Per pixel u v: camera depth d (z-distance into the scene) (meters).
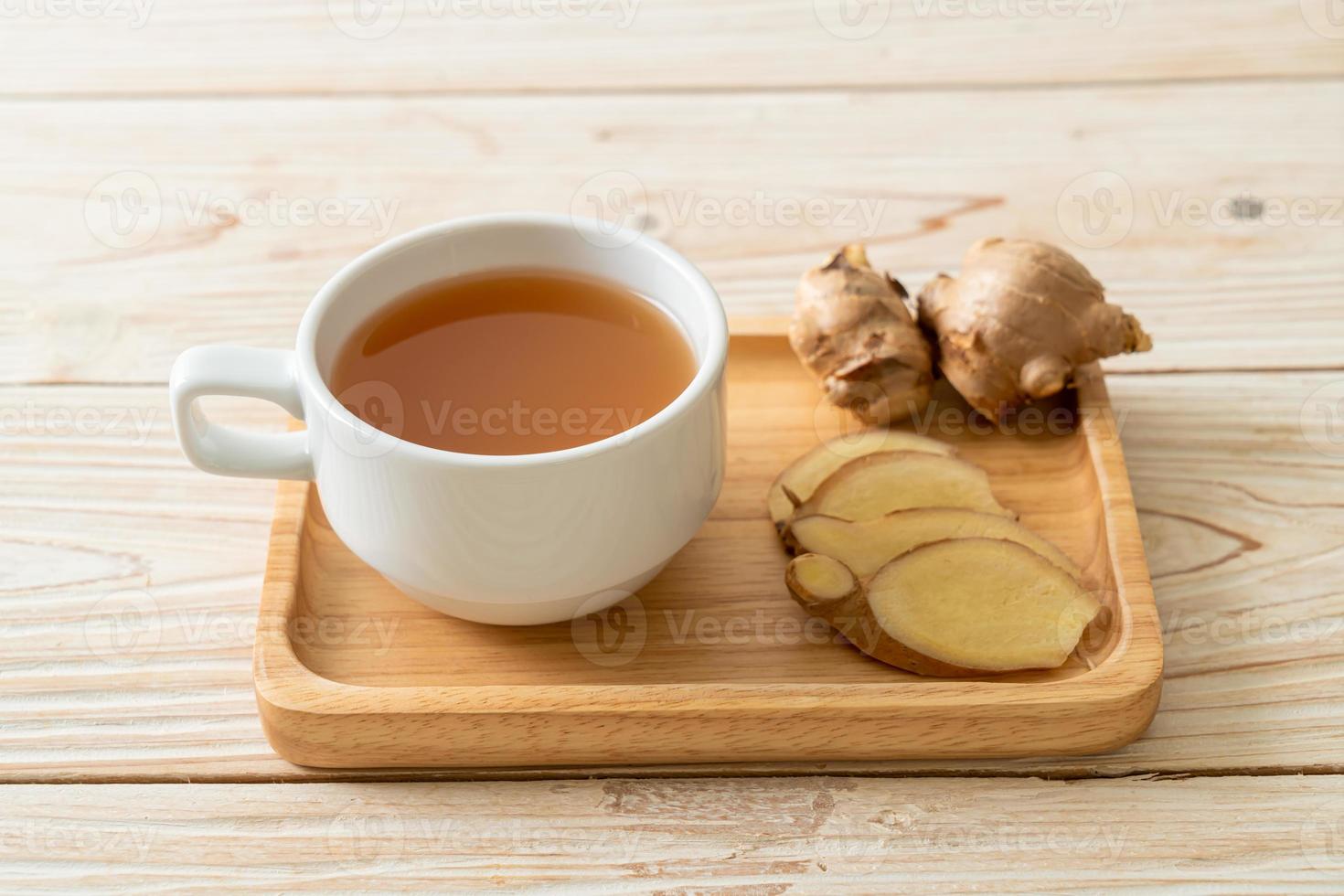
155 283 0.76
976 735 0.60
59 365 0.73
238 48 0.88
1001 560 0.63
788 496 0.65
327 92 0.85
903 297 0.70
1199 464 0.69
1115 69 0.86
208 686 0.63
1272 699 0.63
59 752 0.62
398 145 0.83
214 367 0.60
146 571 0.66
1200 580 0.65
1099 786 0.61
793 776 0.61
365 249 0.78
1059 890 0.59
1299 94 0.85
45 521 0.67
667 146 0.83
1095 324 0.67
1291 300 0.75
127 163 0.82
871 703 0.60
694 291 0.62
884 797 0.61
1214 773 0.61
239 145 0.83
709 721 0.60
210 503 0.68
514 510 0.58
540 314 0.64
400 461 0.58
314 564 0.64
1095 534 0.65
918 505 0.66
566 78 0.86
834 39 0.88
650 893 0.59
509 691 0.60
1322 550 0.66
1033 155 0.82
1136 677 0.60
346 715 0.60
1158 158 0.82
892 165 0.82
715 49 0.88
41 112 0.84
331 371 0.61
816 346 0.68
